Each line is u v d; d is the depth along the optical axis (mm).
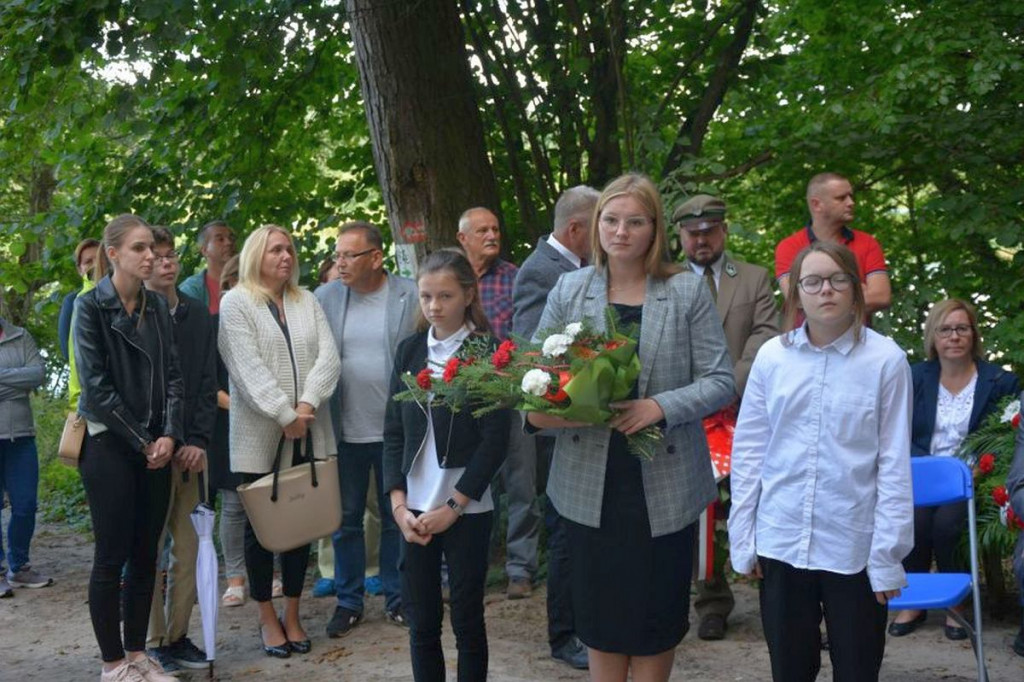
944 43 7926
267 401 5594
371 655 5633
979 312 8836
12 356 7602
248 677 5363
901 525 3438
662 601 3674
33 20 7855
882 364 3490
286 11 8891
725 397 3641
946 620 5980
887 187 9867
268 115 9961
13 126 9914
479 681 4258
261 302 5773
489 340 4273
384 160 7844
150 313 5074
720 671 5270
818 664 3680
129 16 7973
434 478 4262
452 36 7953
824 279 3488
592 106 9125
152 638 5527
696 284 3709
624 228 3660
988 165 8641
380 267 6266
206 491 5500
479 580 4246
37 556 8680
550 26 8883
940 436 6242
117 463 4961
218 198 9758
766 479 3658
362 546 6133
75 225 9867
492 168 8531
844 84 9102
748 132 9352
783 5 9594
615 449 3680
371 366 6094
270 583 5730
